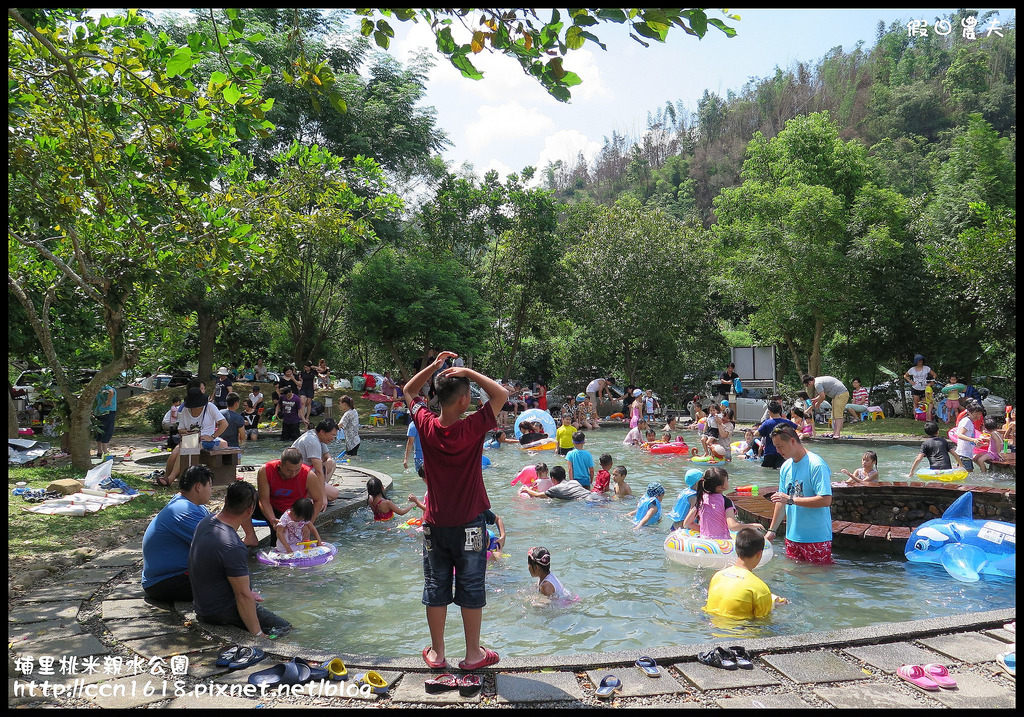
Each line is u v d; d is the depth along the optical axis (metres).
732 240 26.88
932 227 24.09
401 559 7.14
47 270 12.01
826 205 23.09
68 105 7.59
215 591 4.80
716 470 7.11
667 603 5.78
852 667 4.01
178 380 26.36
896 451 15.58
